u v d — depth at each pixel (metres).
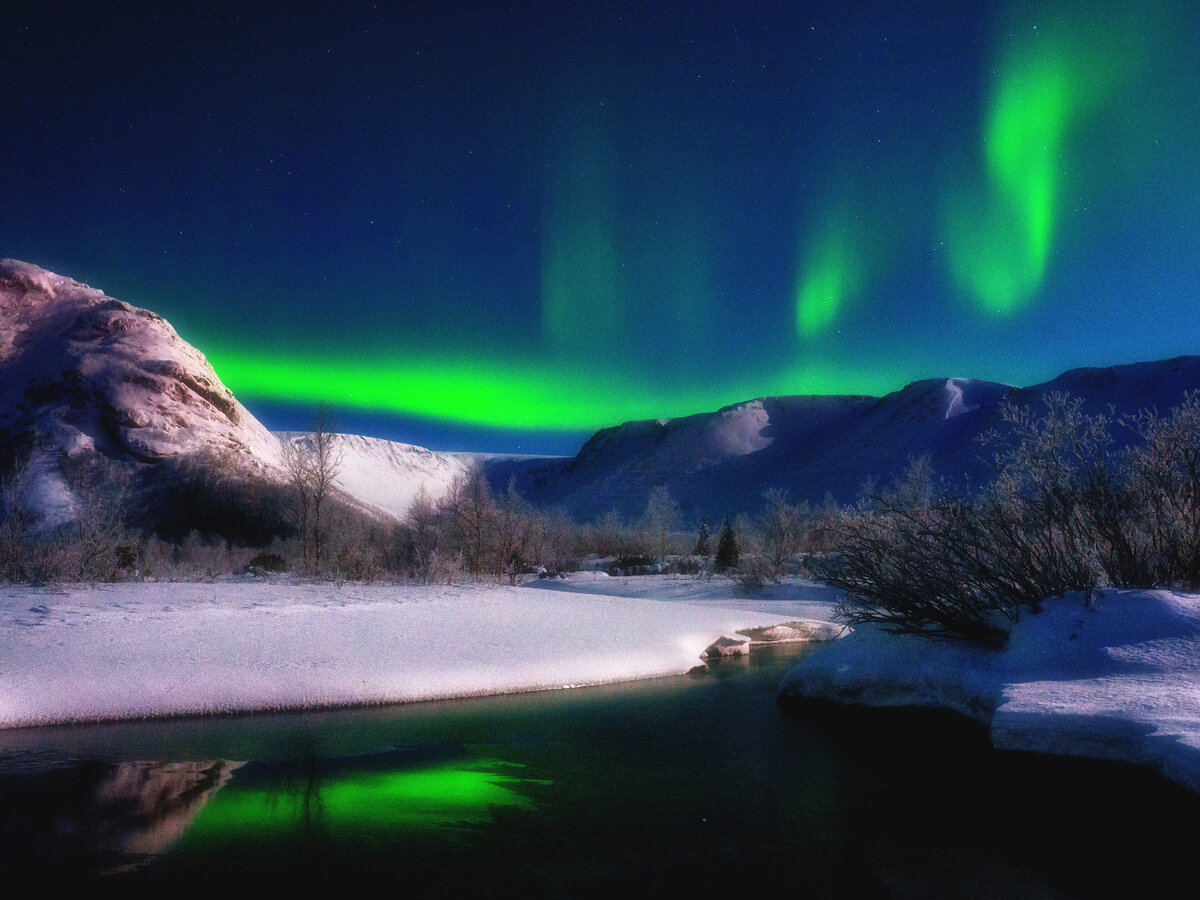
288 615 13.56
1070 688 6.11
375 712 8.98
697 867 4.79
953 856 4.87
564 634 13.44
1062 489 8.89
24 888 4.38
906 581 9.29
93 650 9.73
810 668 10.04
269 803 5.91
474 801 6.02
